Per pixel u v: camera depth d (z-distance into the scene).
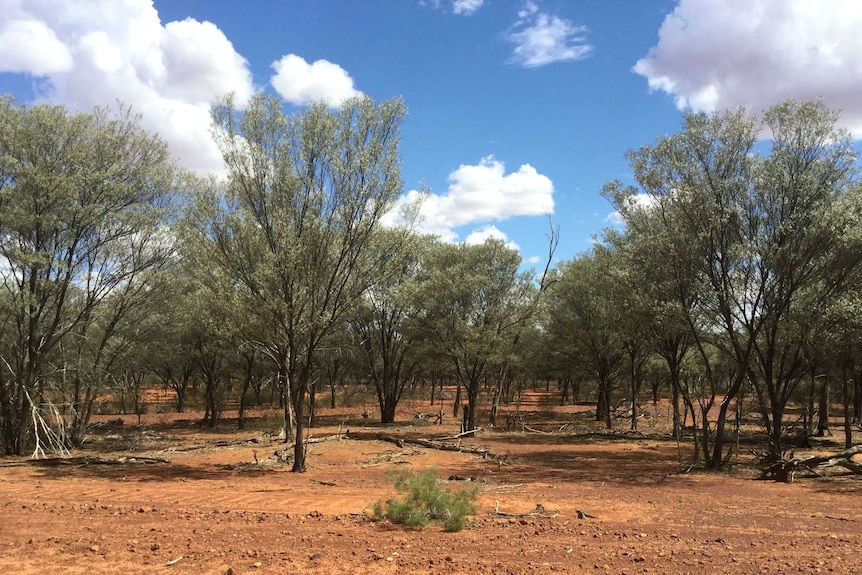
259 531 7.46
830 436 25.48
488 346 24.75
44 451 16.78
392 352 33.66
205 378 34.91
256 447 21.14
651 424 30.58
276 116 14.71
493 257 26.58
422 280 28.64
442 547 6.64
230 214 14.64
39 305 17.45
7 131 16.25
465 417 26.42
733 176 14.26
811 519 8.70
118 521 8.08
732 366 20.03
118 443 22.53
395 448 20.53
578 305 29.83
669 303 15.02
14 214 15.86
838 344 13.92
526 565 5.88
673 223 15.19
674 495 11.26
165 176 19.25
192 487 11.95
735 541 7.09
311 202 14.46
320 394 50.56
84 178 16.92
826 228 12.91
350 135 14.48
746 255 13.87
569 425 30.94
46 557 6.09
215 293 15.06
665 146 14.63
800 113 13.75
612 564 5.95
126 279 19.84
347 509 9.34
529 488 12.12
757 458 17.02
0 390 17.81
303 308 14.15
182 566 5.77
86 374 20.69
